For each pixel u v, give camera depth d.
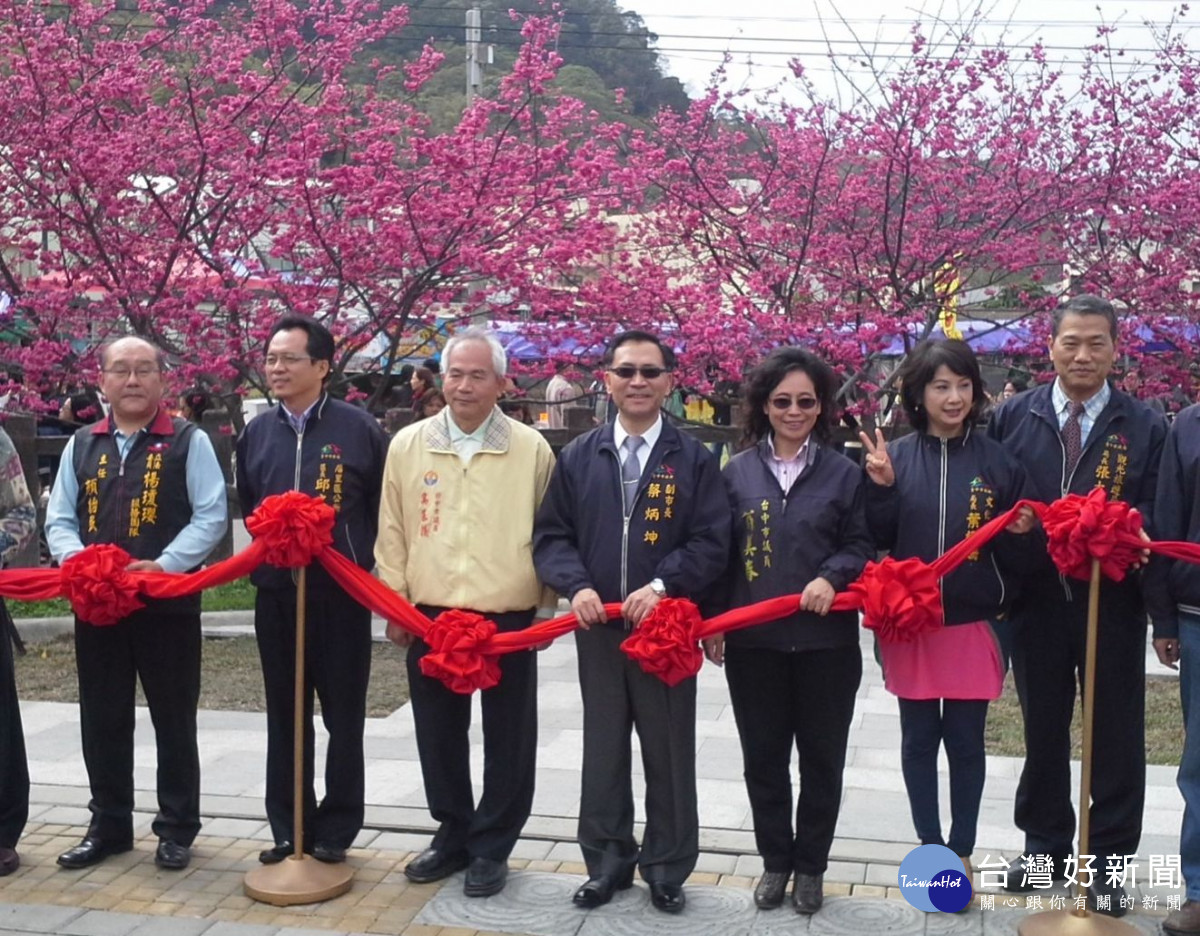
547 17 10.48
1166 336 10.54
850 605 4.17
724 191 10.58
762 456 4.41
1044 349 10.36
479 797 5.41
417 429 4.64
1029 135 10.38
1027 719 4.47
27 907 4.33
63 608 8.96
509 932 4.16
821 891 4.33
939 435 4.38
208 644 8.59
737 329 9.43
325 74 9.80
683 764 4.37
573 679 7.62
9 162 9.01
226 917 4.27
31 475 9.12
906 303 10.13
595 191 9.81
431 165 9.37
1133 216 10.52
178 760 4.68
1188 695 4.15
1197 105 10.41
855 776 5.71
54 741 6.25
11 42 9.10
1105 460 4.29
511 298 10.05
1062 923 4.02
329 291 9.34
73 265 9.66
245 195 9.18
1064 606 4.32
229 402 10.09
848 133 10.34
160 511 4.66
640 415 4.39
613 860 4.43
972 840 4.36
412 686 4.61
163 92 11.18
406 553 4.62
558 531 4.46
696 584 4.26
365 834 5.04
